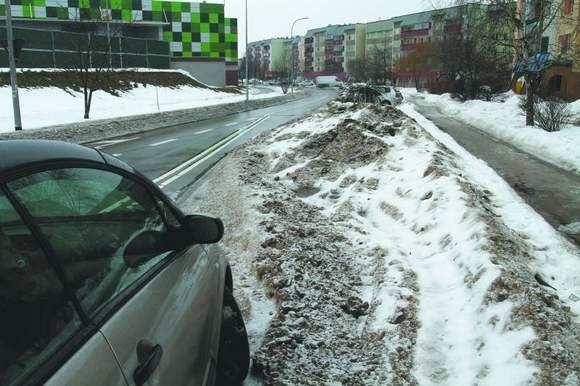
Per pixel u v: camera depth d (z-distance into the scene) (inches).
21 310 59.0
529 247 224.8
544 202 338.6
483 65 1363.2
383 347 151.6
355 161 429.1
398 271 201.2
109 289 74.9
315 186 372.2
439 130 721.6
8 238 62.6
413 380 136.3
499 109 1023.0
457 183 290.2
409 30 4402.1
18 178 67.5
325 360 144.9
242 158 467.8
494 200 308.0
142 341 72.6
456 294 179.8
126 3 2082.9
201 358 96.0
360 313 175.0
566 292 184.7
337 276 202.5
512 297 160.9
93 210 82.4
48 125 792.3
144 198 102.5
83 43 1275.8
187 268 103.4
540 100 904.9
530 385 125.0
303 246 223.0
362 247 235.3
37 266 64.4
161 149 615.5
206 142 683.4
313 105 1652.3
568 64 1250.0
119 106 1266.0
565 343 139.5
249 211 278.2
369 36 5093.5
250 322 169.3
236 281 202.7
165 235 104.3
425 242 239.3
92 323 66.4
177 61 2342.5
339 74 5502.0
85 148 91.8
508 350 139.0
